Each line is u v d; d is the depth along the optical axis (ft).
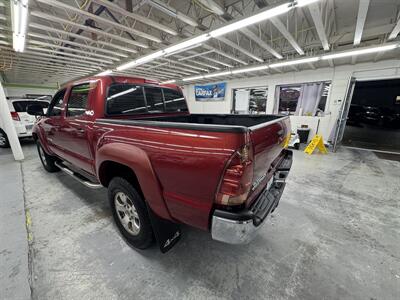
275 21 11.14
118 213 6.15
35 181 11.05
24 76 39.27
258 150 3.88
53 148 9.95
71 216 7.60
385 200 9.48
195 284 4.73
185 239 6.41
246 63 21.90
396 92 25.23
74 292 4.44
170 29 13.32
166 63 24.82
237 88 33.81
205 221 3.79
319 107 26.17
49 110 9.57
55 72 33.42
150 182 4.33
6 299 4.25
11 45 18.83
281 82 27.99
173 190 4.05
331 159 17.58
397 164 15.99
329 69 23.53
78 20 14.56
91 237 6.38
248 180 3.47
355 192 10.37
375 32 15.10
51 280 4.74
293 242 6.35
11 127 14.74
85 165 7.29
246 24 10.82
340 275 5.06
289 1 8.64
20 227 6.86
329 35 16.63
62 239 6.25
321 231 6.97
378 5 12.80
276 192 5.73
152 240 5.36
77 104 7.04
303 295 4.48
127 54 21.79
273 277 4.97
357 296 4.48
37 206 8.34
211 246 6.09
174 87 9.27
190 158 3.63
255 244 6.22
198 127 3.54
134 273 5.01
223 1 12.39
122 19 15.51
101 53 21.94
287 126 6.77
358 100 28.63
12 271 4.96
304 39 18.37
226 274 5.04
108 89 6.19
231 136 3.23
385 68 19.98
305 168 14.70
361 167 15.06
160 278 4.88
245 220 3.43
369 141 25.66
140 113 7.40
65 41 16.57
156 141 4.17
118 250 5.82
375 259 5.65
